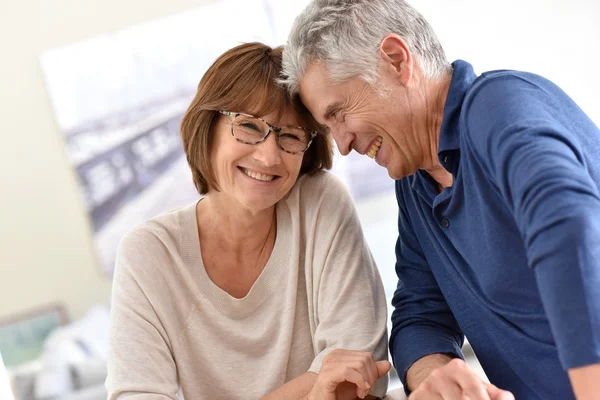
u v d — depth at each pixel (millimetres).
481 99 1091
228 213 1511
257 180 1438
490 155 1021
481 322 1311
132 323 1452
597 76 4953
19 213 5129
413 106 1239
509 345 1237
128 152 5137
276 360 1535
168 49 5066
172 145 5125
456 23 4930
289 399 1400
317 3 1250
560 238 852
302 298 1568
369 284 1542
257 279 1546
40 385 4469
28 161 5125
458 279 1315
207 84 1413
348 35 1205
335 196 1596
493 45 4938
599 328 828
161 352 1456
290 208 1577
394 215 4973
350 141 1295
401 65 1215
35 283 5148
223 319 1535
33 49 5066
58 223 5156
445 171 1315
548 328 1149
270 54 1422
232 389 1543
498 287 1188
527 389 1264
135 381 1397
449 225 1287
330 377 1317
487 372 1354
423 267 1510
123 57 5074
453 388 1119
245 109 1385
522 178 915
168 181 5148
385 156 1304
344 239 1561
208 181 1484
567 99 1145
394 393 1454
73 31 5070
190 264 1537
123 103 5105
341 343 1459
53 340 4949
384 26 1212
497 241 1146
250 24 5047
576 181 879
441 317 1488
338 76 1219
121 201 5160
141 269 1495
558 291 846
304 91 1287
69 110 5105
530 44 4941
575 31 4938
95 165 5145
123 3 5055
